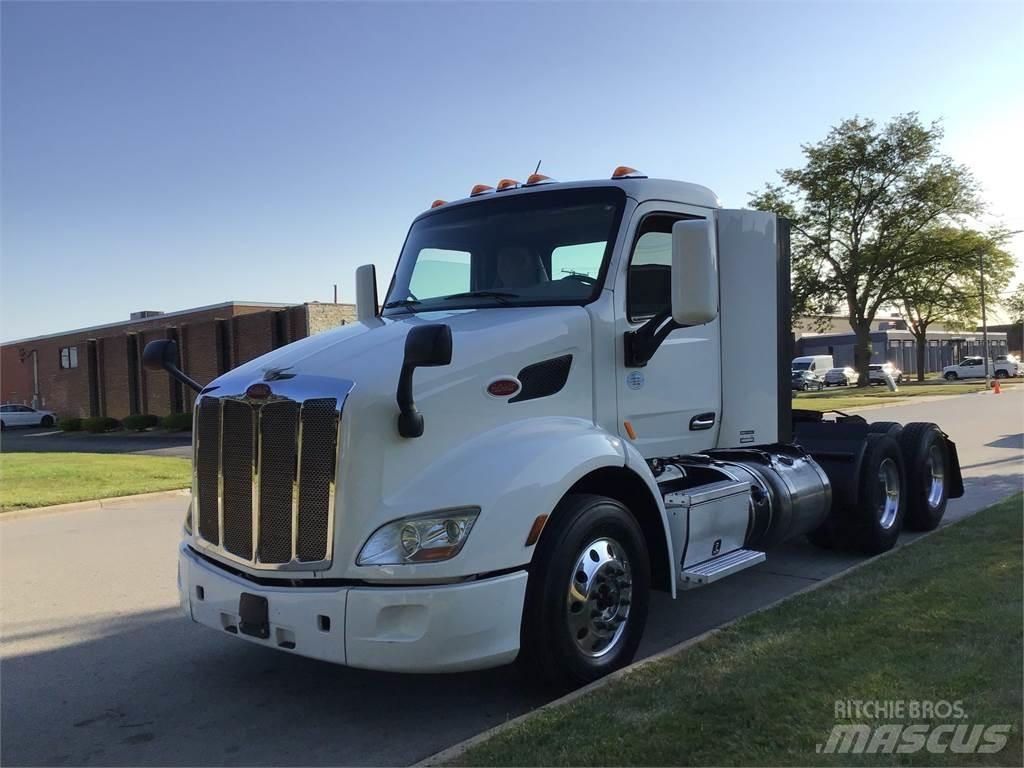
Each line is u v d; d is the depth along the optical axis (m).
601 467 4.27
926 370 74.94
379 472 3.71
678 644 4.82
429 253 5.50
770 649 4.43
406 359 3.63
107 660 5.09
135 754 3.79
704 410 5.50
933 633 4.58
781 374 6.25
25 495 12.27
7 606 6.38
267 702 4.37
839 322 86.12
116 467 16.67
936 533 7.42
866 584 5.70
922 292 47.53
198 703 4.38
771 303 6.04
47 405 53.38
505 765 3.28
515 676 4.58
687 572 4.79
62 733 4.04
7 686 4.68
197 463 4.34
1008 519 7.80
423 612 3.59
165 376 37.44
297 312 29.86
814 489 6.32
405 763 3.63
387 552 3.63
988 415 24.38
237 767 3.64
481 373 4.10
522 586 3.82
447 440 3.93
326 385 3.77
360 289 5.82
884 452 7.28
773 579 6.57
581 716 3.68
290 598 3.72
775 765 3.20
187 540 4.52
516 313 4.61
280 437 3.84
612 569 4.30
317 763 3.66
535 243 5.08
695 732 3.48
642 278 5.01
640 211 5.01
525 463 3.92
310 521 3.74
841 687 3.89
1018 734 3.40
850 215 48.38
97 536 9.42
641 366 4.96
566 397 4.50
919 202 47.03
